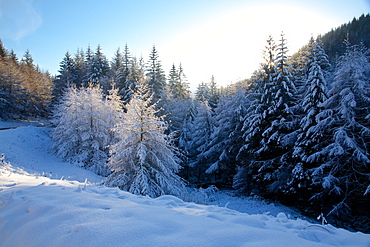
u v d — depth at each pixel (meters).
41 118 45.47
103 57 38.44
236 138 21.25
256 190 19.52
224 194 19.50
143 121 11.77
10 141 19.67
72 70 40.16
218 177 25.34
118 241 2.50
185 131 25.88
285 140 14.91
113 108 22.73
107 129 21.38
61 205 3.78
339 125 12.84
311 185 13.44
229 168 22.48
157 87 30.25
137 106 12.04
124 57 33.12
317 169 12.34
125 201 4.49
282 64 16.14
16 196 4.48
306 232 3.39
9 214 3.62
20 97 37.50
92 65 35.38
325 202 13.36
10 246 2.74
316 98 13.40
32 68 56.12
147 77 31.59
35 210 3.59
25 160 16.55
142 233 2.72
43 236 2.75
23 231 2.96
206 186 23.36
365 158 11.01
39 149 20.88
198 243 2.50
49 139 25.30
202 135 25.70
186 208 4.53
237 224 3.27
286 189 14.79
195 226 3.05
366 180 11.92
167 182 11.21
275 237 2.77
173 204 4.94
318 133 12.76
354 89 12.01
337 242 3.09
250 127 17.36
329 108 13.14
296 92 15.74
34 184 5.90
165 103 28.67
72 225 2.98
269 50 18.19
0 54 49.28
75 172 17.02
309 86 13.95
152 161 11.70
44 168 16.20
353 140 11.64
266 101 17.33
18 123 35.53
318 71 13.22
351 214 12.52
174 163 12.30
